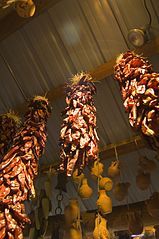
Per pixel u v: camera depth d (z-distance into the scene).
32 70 1.99
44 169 2.21
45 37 1.84
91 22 1.70
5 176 1.04
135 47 1.51
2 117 1.46
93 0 1.64
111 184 1.62
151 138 0.91
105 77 1.76
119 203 2.08
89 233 1.80
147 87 0.96
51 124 2.14
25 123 1.27
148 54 1.51
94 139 1.11
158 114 0.90
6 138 1.40
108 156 1.97
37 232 1.74
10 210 0.98
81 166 1.05
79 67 1.85
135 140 1.84
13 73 2.05
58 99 2.01
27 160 1.12
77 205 1.66
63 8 1.71
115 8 1.62
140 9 1.57
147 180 1.57
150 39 1.47
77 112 1.15
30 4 1.10
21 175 1.06
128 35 1.48
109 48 1.73
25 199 1.03
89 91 1.25
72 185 2.23
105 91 1.89
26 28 1.85
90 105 1.22
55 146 2.21
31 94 2.07
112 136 1.98
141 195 2.04
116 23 1.65
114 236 1.84
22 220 0.98
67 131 1.10
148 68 1.07
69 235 1.57
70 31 1.77
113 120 1.95
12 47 1.96
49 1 1.61
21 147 1.15
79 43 1.78
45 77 1.98
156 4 1.54
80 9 1.69
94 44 1.75
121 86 1.09
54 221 1.99
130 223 1.62
